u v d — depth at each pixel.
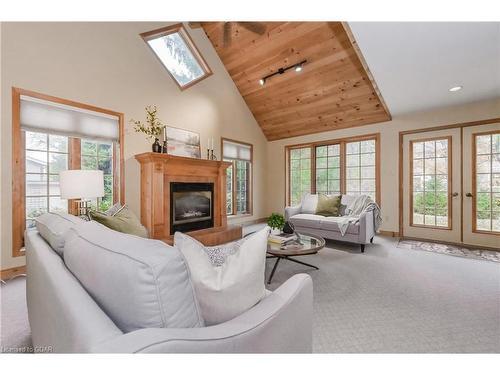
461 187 3.68
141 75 3.55
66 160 2.88
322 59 3.86
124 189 3.29
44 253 0.97
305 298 1.00
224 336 0.62
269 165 6.13
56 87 2.69
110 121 3.19
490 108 3.49
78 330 0.51
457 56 2.44
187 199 3.80
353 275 2.47
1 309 1.74
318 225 3.77
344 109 4.48
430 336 1.47
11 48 2.39
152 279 0.55
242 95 5.33
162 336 0.50
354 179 4.83
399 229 4.24
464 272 2.53
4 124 2.35
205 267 0.79
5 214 2.36
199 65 4.52
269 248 2.28
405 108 3.92
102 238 0.73
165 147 3.53
